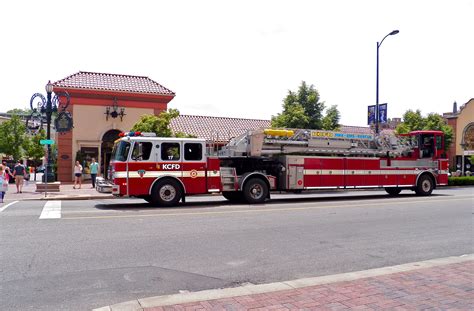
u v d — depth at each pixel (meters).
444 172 21.06
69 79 28.42
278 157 17.27
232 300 4.79
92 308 4.80
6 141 42.34
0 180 16.47
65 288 5.50
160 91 29.34
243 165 16.80
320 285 5.41
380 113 25.81
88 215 12.02
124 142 14.57
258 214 12.60
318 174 17.58
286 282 5.60
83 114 27.77
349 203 16.30
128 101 28.67
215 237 8.94
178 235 9.08
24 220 10.92
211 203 16.23
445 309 4.48
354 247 8.20
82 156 27.75
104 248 7.75
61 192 21.06
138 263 6.79
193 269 6.51
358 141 18.83
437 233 9.82
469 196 20.03
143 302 4.71
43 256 7.10
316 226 10.53
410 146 20.09
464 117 46.91
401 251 7.93
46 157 21.45
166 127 25.34
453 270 6.16
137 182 14.47
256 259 7.16
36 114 30.02
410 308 4.51
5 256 7.06
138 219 11.29
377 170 19.03
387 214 12.93
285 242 8.55
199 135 31.77
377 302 4.71
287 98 34.47
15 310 4.70
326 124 33.44
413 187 20.50
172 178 14.95
